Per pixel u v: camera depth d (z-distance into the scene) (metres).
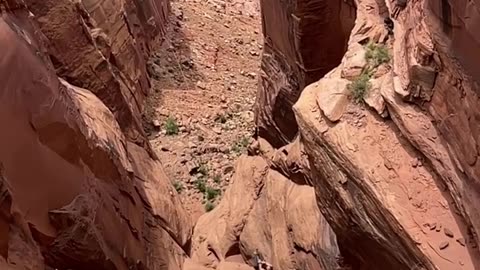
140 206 12.41
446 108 8.27
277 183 12.91
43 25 11.98
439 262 7.76
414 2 9.49
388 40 10.23
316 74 13.02
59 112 9.74
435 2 8.36
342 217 9.45
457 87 7.97
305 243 11.15
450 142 8.20
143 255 11.51
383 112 9.24
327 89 9.77
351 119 9.42
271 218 12.53
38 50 9.97
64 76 12.46
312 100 9.94
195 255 13.31
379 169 8.75
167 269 12.05
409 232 8.05
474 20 7.34
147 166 13.82
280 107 14.07
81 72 12.77
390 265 8.89
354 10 11.53
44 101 9.47
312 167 10.09
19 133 8.83
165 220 13.06
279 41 13.74
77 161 10.05
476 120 7.53
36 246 8.45
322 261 10.64
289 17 12.70
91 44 13.04
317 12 12.11
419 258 7.97
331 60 12.81
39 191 8.89
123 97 14.05
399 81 9.02
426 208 8.27
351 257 10.20
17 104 8.95
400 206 8.31
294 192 12.20
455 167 8.10
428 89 8.64
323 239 10.80
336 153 9.21
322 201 10.03
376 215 8.64
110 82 13.48
